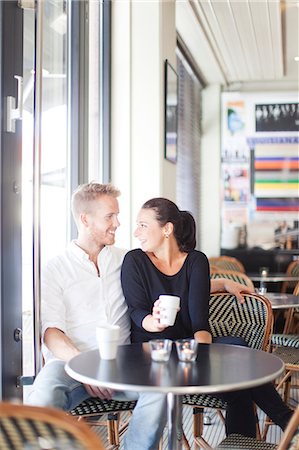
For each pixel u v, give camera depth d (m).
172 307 2.08
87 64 3.80
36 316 2.40
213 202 8.13
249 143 8.16
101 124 4.35
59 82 3.54
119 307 2.62
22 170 2.56
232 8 5.20
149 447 2.22
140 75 4.40
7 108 2.46
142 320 2.46
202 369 1.81
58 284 2.54
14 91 2.50
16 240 2.53
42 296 2.48
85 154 3.78
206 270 2.57
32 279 2.41
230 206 8.19
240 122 8.18
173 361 1.93
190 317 2.51
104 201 2.61
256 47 6.41
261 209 8.13
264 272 6.25
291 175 8.08
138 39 4.41
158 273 2.55
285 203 8.09
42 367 2.44
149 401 2.21
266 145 8.13
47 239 3.31
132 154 4.41
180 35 5.96
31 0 2.53
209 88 8.13
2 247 2.43
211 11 5.29
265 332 2.83
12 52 2.49
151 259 2.59
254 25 5.65
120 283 2.64
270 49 6.47
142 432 2.22
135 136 4.40
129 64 4.39
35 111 2.42
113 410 2.46
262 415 3.94
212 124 8.12
